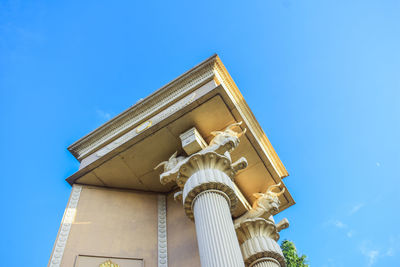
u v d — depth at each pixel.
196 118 14.11
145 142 14.46
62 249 13.12
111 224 14.41
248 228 14.48
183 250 13.71
